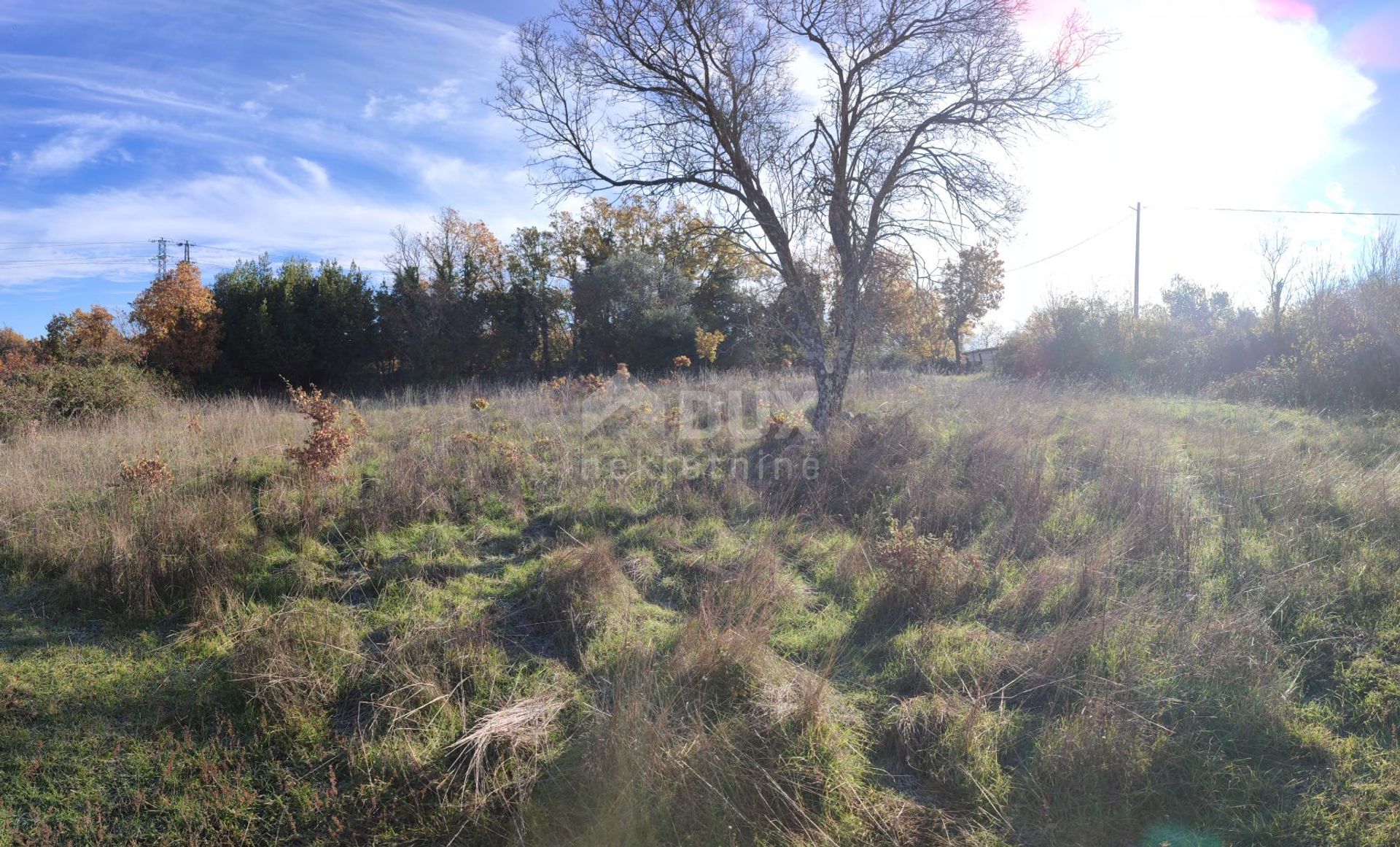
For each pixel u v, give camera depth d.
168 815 3.20
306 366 25.55
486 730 3.49
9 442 8.75
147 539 5.13
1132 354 16.69
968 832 3.19
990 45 8.83
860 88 9.24
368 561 5.42
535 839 3.09
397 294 26.81
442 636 4.31
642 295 23.88
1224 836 3.13
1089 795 3.32
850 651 4.51
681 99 9.52
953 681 4.12
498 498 6.77
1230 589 4.95
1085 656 4.19
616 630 4.50
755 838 3.11
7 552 5.21
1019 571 5.41
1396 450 7.81
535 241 28.33
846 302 9.38
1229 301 23.81
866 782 3.46
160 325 24.22
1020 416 9.37
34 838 3.03
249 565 5.15
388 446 8.62
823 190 9.27
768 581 5.08
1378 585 4.70
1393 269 14.05
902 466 7.55
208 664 4.11
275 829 3.16
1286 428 9.61
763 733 3.56
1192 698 3.83
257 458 7.52
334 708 3.85
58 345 20.27
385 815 3.22
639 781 3.26
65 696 3.82
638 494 7.11
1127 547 5.45
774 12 9.00
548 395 12.02
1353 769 3.39
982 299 27.58
